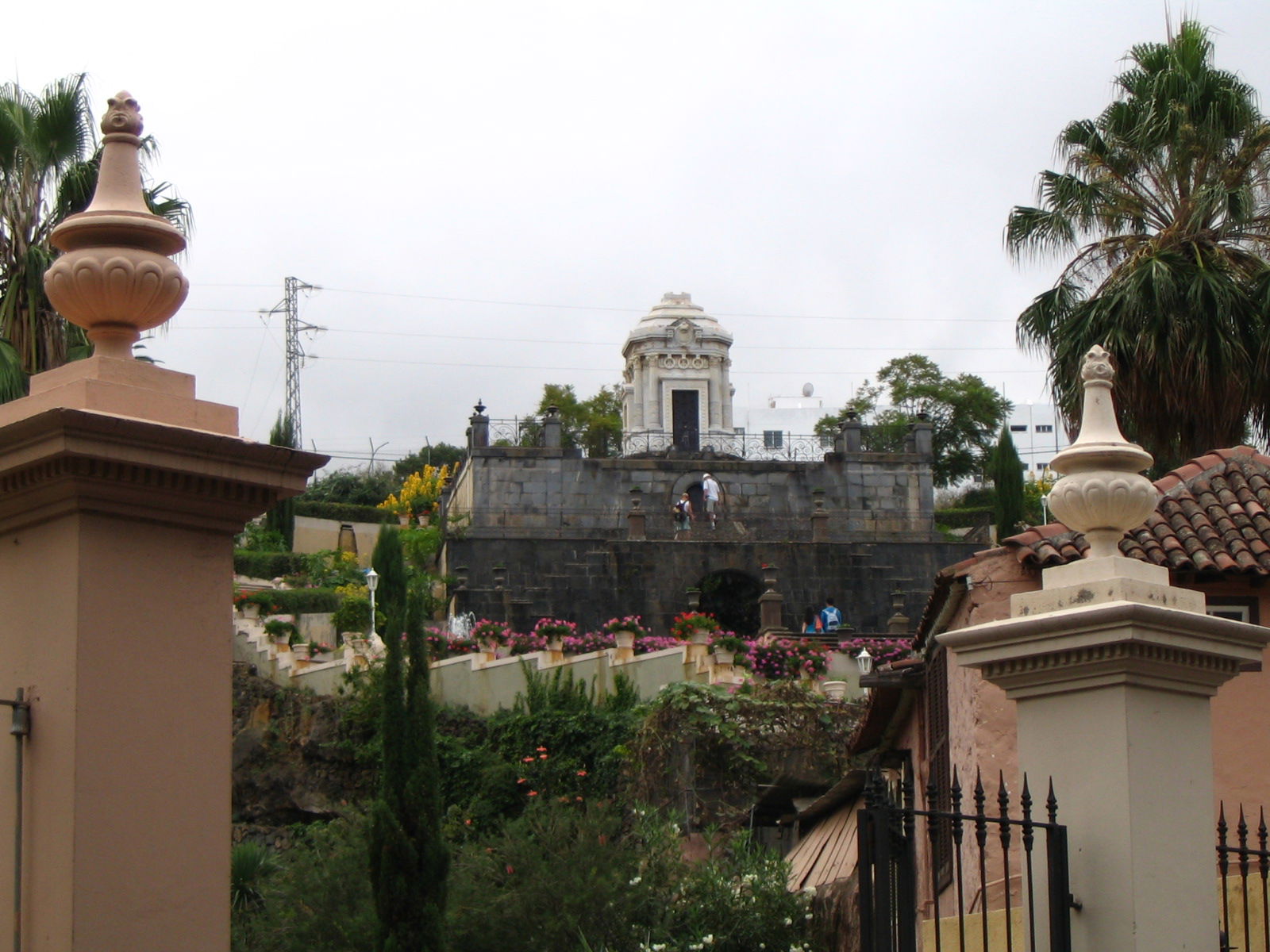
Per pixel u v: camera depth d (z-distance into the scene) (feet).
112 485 16.69
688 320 206.90
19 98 75.10
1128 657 21.25
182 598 17.24
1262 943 32.37
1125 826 21.03
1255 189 79.15
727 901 55.52
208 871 16.93
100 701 16.44
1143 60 83.71
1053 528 49.16
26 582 17.04
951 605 50.60
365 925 53.47
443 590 156.87
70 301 17.49
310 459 17.88
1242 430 74.59
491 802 90.07
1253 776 44.47
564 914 53.26
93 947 15.99
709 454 179.52
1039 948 21.63
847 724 78.13
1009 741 46.88
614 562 158.30
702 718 77.71
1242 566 46.62
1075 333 76.69
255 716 100.58
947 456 235.40
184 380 17.81
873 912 21.12
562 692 97.19
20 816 16.55
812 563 160.56
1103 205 81.56
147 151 73.56
